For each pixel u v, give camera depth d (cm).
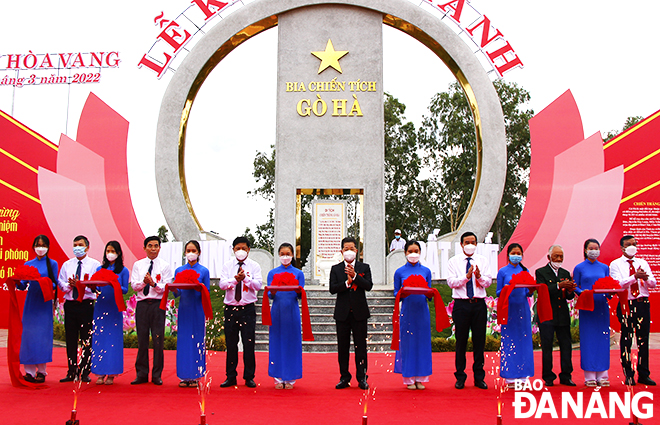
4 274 1494
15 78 1872
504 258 1504
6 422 489
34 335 670
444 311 651
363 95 1603
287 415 516
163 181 1588
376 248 1555
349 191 1578
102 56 1866
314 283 1557
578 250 1408
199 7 1616
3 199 1512
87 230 1488
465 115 3103
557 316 686
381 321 1174
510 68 1584
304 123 1596
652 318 1412
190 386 656
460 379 664
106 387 654
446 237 1564
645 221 1446
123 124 1574
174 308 1157
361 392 632
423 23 1612
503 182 1564
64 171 1489
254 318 679
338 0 1612
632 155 1476
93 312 693
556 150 1507
